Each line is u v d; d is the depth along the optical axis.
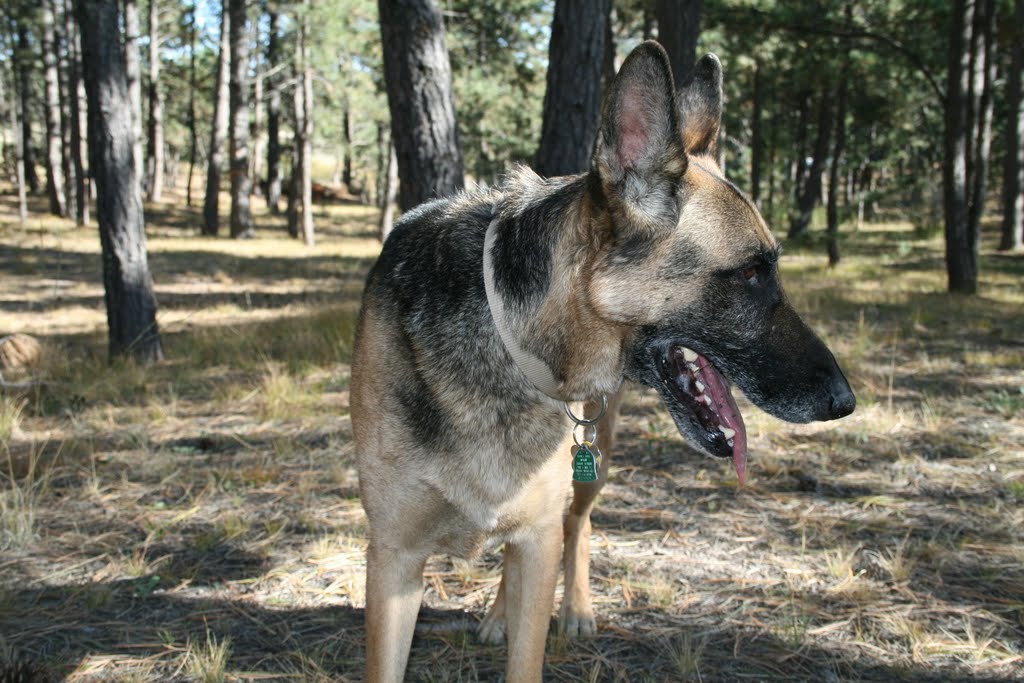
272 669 1.16
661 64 0.98
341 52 7.79
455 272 1.06
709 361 1.06
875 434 1.95
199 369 2.70
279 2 7.67
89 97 2.62
